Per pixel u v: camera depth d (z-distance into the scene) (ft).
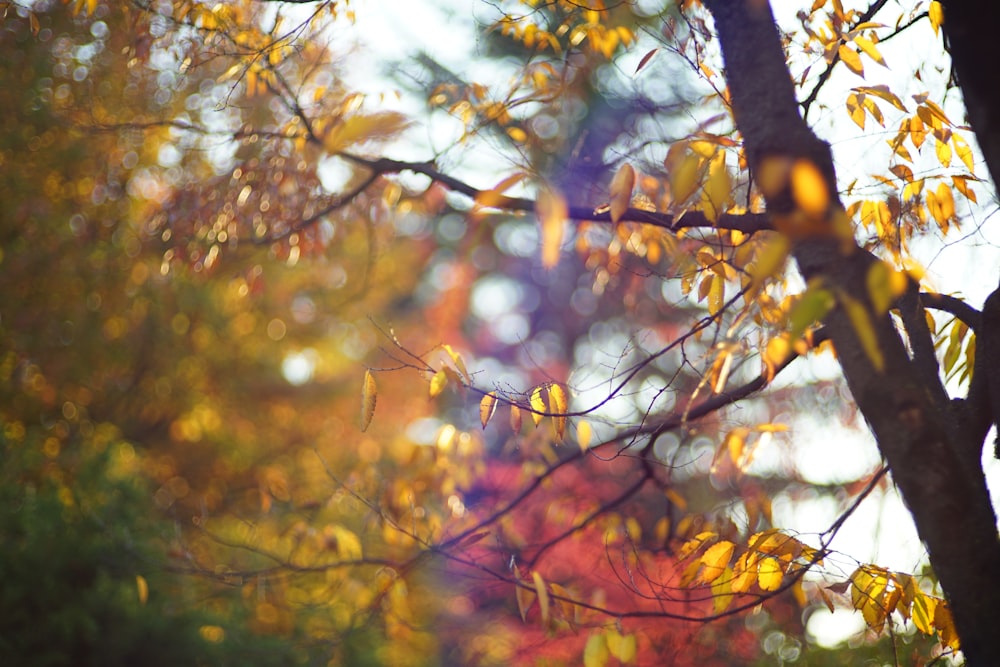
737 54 7.91
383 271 42.57
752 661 17.61
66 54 25.34
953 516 6.96
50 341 33.19
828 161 7.45
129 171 28.48
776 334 10.78
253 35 14.57
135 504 25.88
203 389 39.58
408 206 17.84
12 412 33.19
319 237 16.24
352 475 16.99
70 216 31.04
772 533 10.10
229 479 42.19
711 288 11.84
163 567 17.37
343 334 43.52
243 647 23.93
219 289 35.45
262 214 15.75
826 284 6.87
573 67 14.69
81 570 23.30
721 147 9.87
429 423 45.50
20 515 23.40
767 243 12.29
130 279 32.71
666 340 29.71
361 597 17.70
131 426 38.91
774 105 7.57
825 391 20.30
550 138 16.49
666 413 16.43
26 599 22.52
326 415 44.24
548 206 5.38
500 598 22.26
